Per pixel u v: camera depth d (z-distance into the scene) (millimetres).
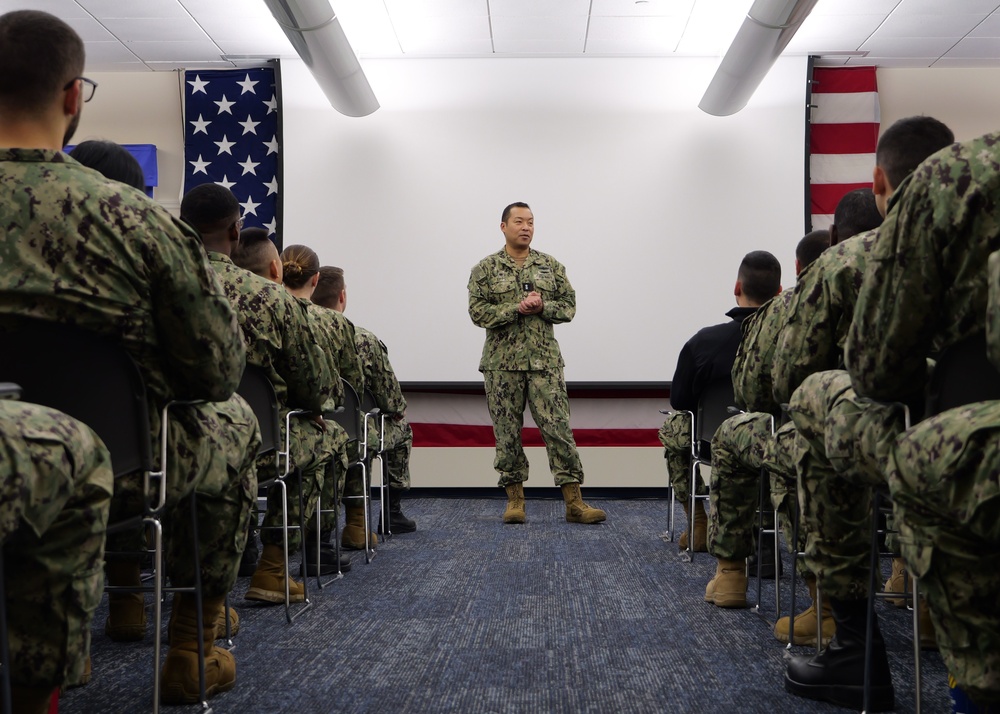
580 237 7363
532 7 6438
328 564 3936
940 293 1450
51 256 1580
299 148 7434
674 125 7379
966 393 1451
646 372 7316
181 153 7652
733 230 7352
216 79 7504
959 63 7488
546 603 3346
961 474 1266
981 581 1326
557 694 2277
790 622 2699
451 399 7352
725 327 3791
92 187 1624
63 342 1547
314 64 6207
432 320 7375
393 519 5238
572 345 7340
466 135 7410
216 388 1803
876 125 7418
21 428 1195
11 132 1623
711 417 3826
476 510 6371
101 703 2174
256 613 3189
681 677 2418
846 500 2055
